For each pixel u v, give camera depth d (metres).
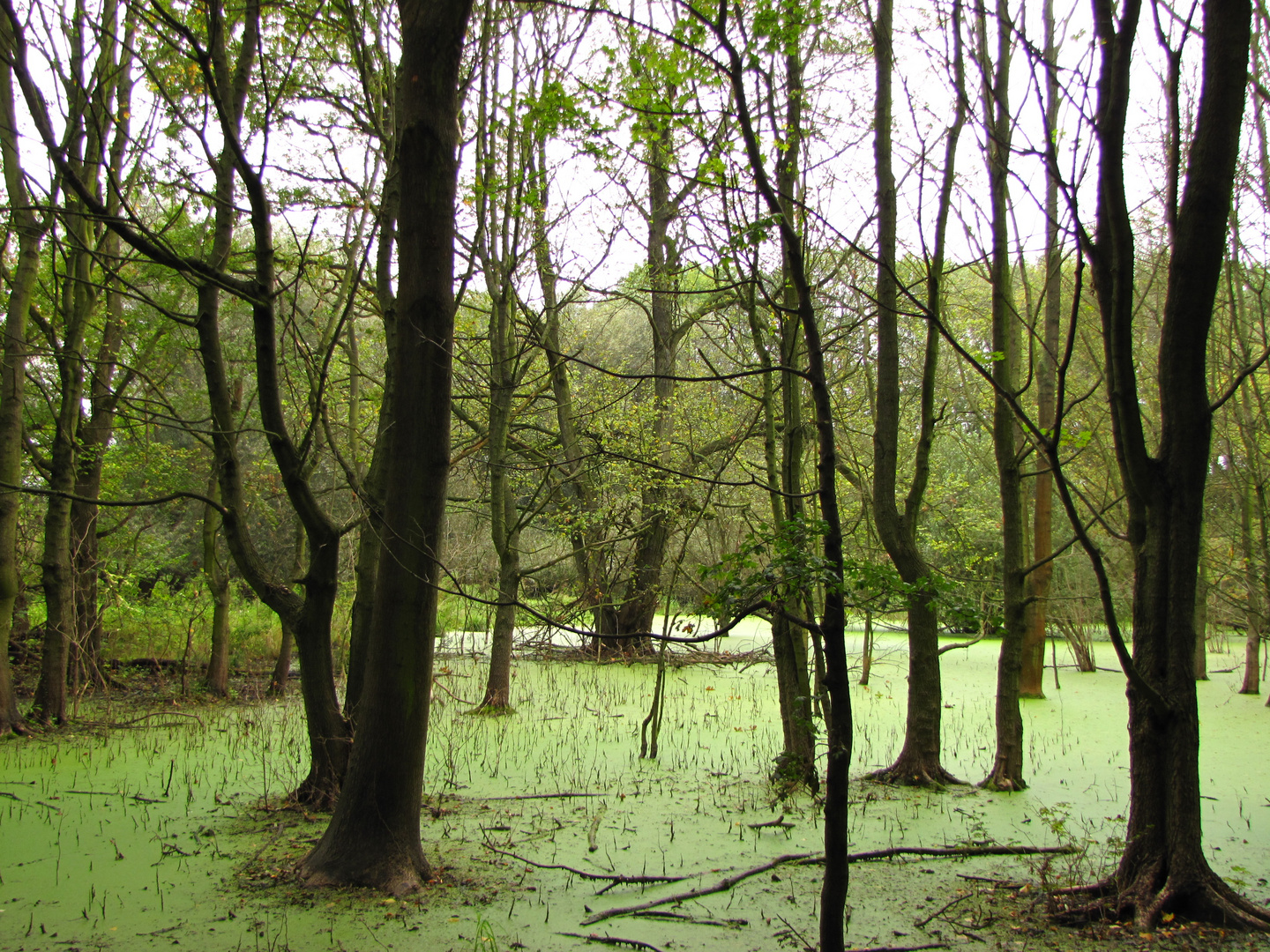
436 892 5.19
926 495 15.61
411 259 5.32
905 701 12.73
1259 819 6.81
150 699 13.09
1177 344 4.99
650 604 17.58
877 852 5.87
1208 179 4.89
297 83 8.44
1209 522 14.35
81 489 12.91
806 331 3.70
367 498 7.11
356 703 7.20
